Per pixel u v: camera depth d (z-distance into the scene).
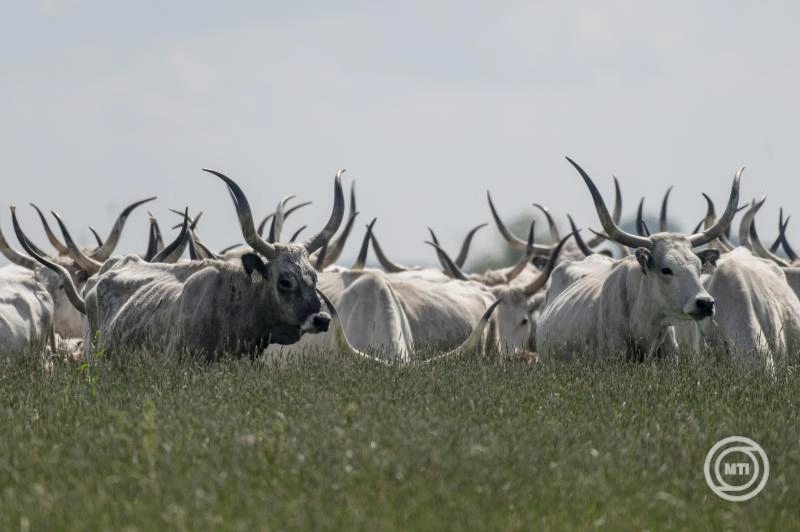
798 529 20.36
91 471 21.95
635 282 38.81
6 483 21.78
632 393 30.34
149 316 38.69
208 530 18.78
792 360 39.81
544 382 31.84
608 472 22.42
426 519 19.45
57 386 31.28
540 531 19.48
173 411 26.98
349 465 21.95
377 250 69.69
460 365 34.12
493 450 22.94
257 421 26.36
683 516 20.47
